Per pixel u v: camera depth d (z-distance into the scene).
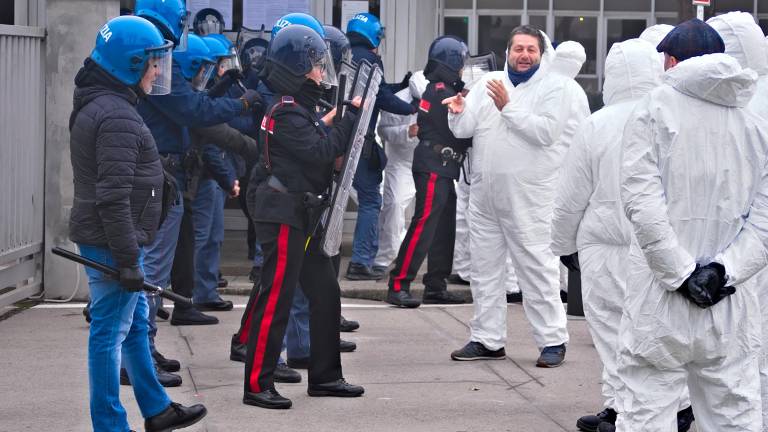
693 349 8.38
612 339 11.03
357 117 11.77
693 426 11.76
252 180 12.00
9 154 16.73
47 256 17.81
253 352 11.88
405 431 11.19
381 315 17.33
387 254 20.31
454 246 18.55
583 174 11.01
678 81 8.35
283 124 11.50
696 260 8.32
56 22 17.67
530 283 14.05
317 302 12.28
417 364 14.07
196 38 13.78
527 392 12.80
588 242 11.09
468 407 12.12
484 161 14.09
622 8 26.30
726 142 8.32
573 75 14.95
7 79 16.64
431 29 24.77
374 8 24.06
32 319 16.39
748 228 8.38
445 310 17.83
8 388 12.54
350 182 12.00
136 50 9.65
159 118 13.43
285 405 11.87
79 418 11.41
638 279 8.54
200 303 17.08
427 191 17.69
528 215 13.92
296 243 11.70
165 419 10.48
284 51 11.59
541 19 26.16
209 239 16.94
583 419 11.31
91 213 9.71
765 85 10.63
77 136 9.67
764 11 26.91
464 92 17.53
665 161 8.30
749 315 8.55
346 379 13.21
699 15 17.17
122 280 9.60
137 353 10.35
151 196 9.89
